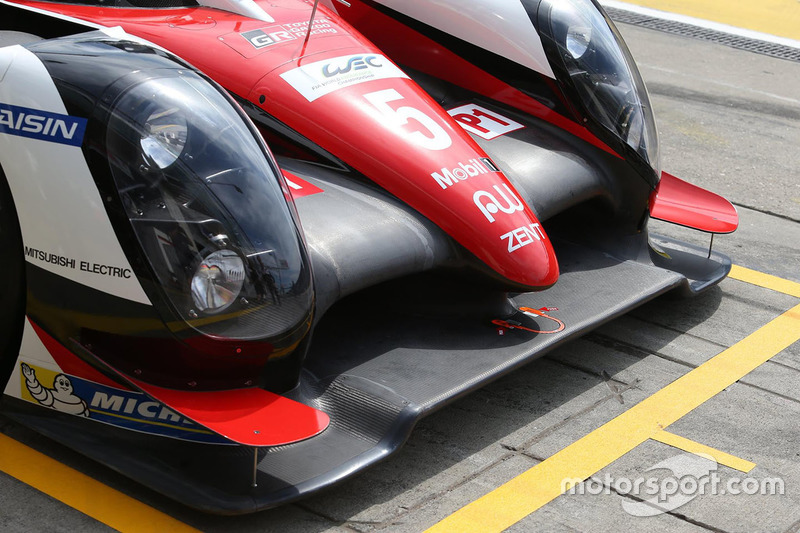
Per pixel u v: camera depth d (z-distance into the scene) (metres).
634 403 3.01
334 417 2.49
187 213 2.25
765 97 7.08
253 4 3.41
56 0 3.34
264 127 3.06
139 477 2.27
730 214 3.89
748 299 3.88
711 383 3.18
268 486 2.23
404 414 2.46
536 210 3.16
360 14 3.91
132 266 2.22
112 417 2.39
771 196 5.17
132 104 2.33
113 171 2.26
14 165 2.33
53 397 2.46
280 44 3.21
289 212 2.44
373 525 2.33
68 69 2.40
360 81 3.12
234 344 2.25
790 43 8.77
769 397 3.13
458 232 2.79
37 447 2.52
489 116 3.62
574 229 3.70
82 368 2.38
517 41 3.59
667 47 8.25
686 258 3.90
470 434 2.76
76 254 2.28
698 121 6.36
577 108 3.50
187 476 2.26
